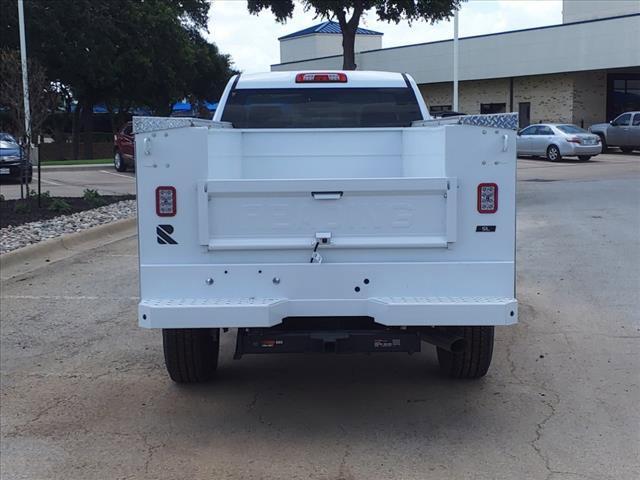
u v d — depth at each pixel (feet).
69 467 13.93
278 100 23.94
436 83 139.85
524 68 121.08
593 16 142.72
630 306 24.56
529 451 14.30
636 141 102.01
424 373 18.88
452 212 14.23
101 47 111.86
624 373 18.53
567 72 117.19
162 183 14.33
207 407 16.75
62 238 36.55
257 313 13.93
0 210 45.98
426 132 17.97
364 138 20.79
